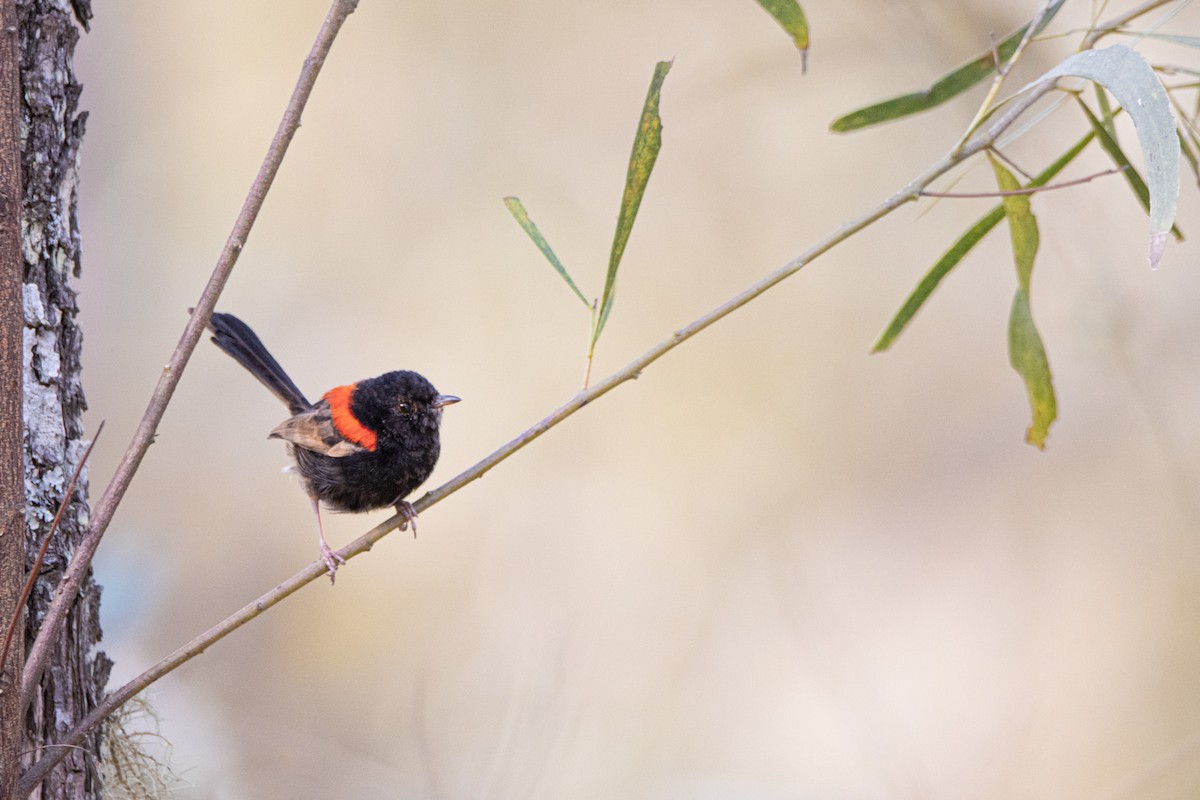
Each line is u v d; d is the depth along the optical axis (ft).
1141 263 45.29
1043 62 48.73
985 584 46.34
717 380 53.62
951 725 38.40
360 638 46.29
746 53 54.24
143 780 18.58
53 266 17.15
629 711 39.06
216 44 54.39
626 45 55.01
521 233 53.52
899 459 52.60
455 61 55.01
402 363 52.42
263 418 50.65
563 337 53.52
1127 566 43.80
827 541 49.85
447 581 48.14
